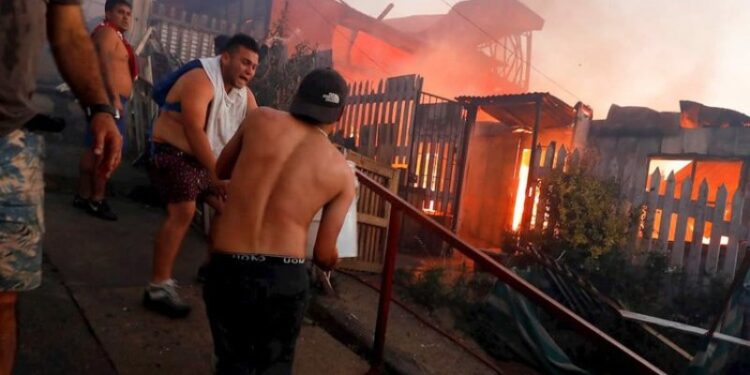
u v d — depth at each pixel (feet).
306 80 6.53
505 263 23.38
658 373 5.87
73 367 7.42
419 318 12.68
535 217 27.25
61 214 14.03
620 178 26.25
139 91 21.80
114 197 17.40
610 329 18.42
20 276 4.64
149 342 8.55
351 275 15.02
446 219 32.12
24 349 7.50
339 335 11.14
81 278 10.41
